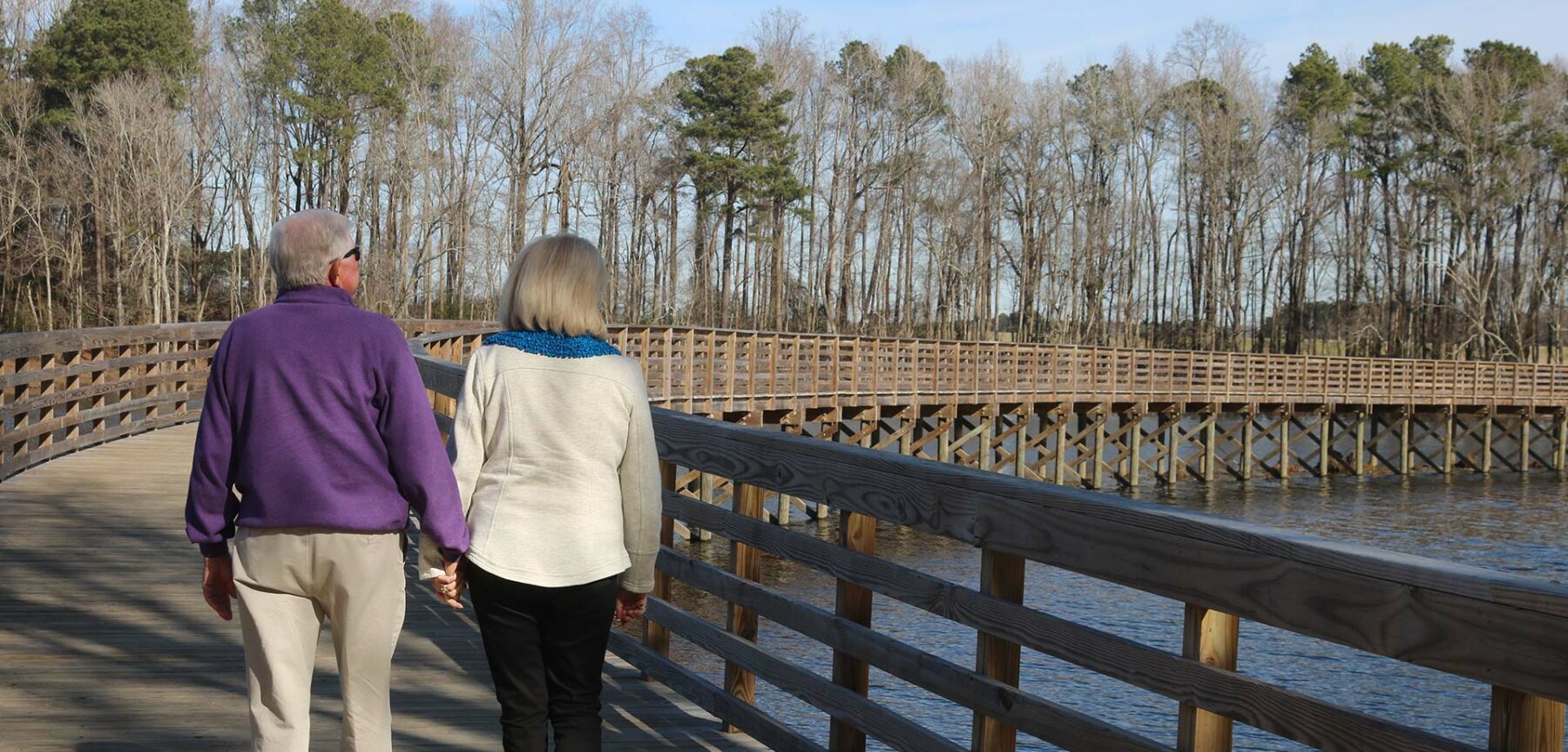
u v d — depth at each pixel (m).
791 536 3.73
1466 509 25.91
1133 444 29.56
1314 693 10.02
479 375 2.90
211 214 49.16
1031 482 2.81
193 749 3.96
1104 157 58.78
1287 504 26.73
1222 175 55.03
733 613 4.11
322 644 5.21
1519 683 1.78
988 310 61.28
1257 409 32.72
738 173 48.19
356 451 2.72
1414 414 36.44
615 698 4.49
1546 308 57.44
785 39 54.22
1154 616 12.38
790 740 3.69
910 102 53.72
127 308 44.81
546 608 2.85
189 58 44.56
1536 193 53.97
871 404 24.50
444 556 2.77
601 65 46.56
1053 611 12.58
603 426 2.85
